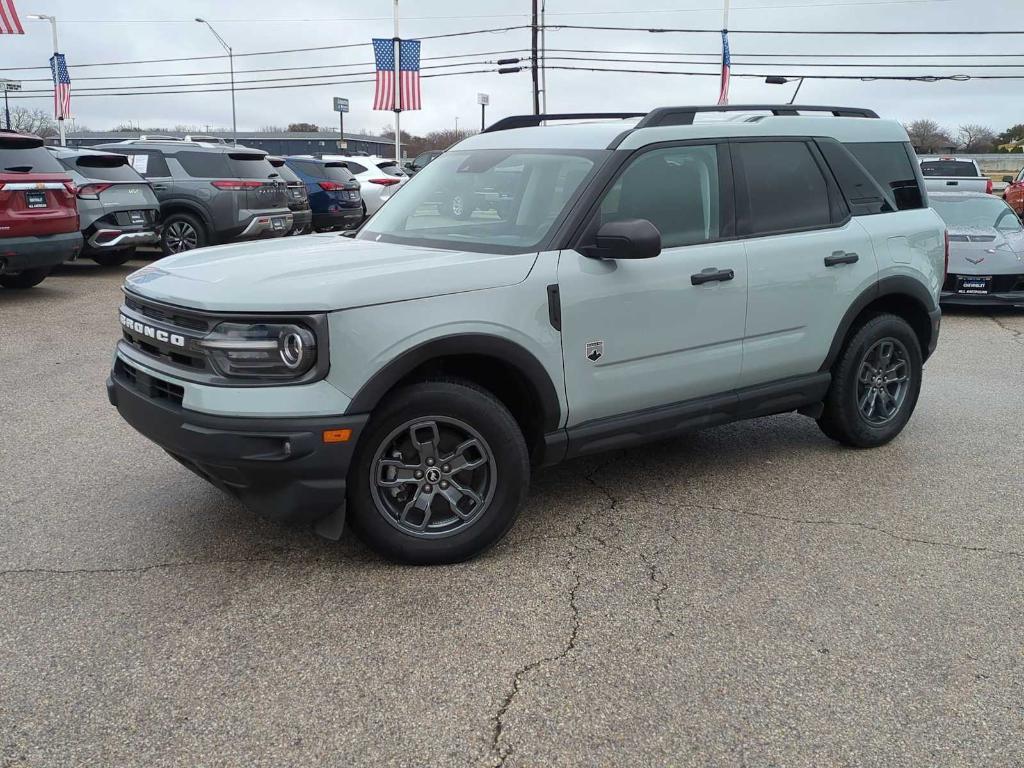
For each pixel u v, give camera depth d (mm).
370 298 3439
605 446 4219
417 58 29578
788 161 4883
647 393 4289
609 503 4586
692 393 4500
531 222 4125
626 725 2766
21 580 3639
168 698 2865
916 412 6391
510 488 3820
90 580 3650
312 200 18266
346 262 3801
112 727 2715
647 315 4176
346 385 3408
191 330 3486
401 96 29734
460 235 4258
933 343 5633
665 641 3254
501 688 2951
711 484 4879
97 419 5910
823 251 4855
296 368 3355
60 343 8242
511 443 3781
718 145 4578
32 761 2555
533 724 2766
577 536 4168
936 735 2740
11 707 2799
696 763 2598
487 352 3691
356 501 3609
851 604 3553
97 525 4195
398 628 3316
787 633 3322
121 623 3320
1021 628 3387
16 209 9531
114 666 3037
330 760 2590
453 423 3691
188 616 3377
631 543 4098
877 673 3068
